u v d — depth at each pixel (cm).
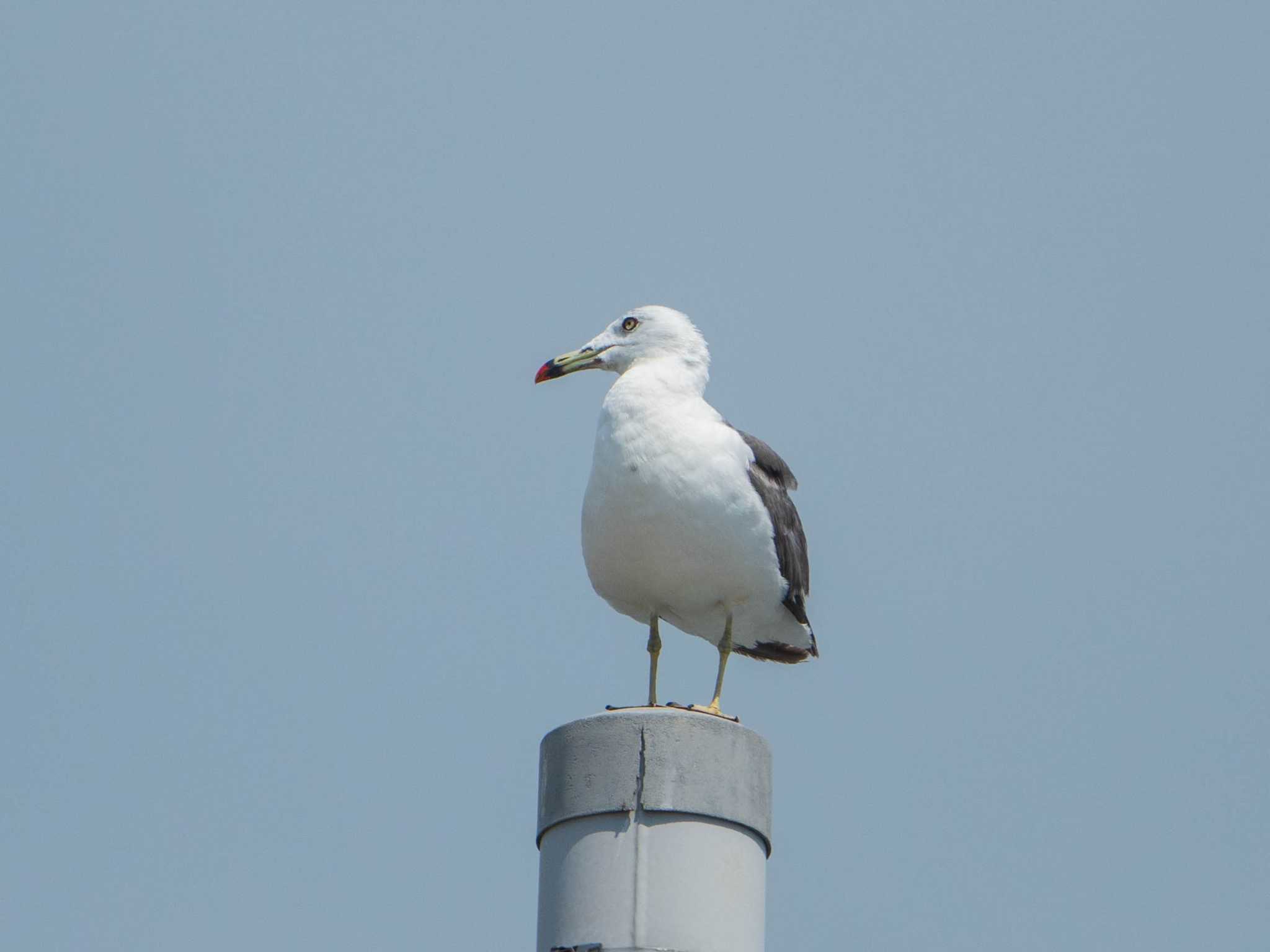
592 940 1136
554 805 1186
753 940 1166
